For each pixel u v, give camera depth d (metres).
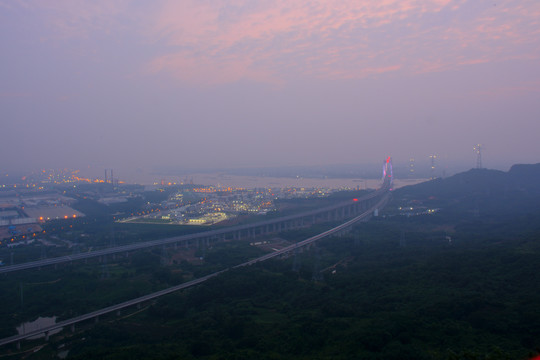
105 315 177.12
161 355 126.25
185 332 147.12
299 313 155.50
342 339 127.25
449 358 97.38
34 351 148.12
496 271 176.38
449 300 141.50
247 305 171.25
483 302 138.38
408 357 110.88
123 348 133.62
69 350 146.25
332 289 186.38
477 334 119.50
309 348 126.00
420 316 133.62
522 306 131.00
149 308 180.00
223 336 142.62
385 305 151.50
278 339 133.50
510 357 97.94
